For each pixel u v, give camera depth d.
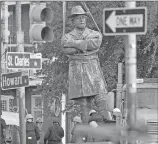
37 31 28.95
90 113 34.47
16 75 33.31
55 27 49.97
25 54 33.69
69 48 37.53
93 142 30.92
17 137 44.28
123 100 34.50
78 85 37.81
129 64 25.00
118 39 50.12
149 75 52.97
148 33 51.12
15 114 52.72
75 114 45.72
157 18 50.41
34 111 70.50
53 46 50.59
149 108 33.88
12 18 71.75
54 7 50.06
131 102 24.92
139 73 52.66
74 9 37.66
